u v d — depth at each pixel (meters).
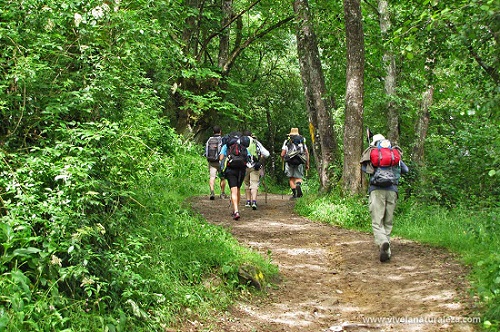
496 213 8.56
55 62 5.25
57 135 5.02
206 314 5.09
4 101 4.54
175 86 6.76
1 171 4.44
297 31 14.09
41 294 3.74
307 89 14.29
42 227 4.22
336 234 9.57
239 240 8.63
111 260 4.51
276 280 6.71
